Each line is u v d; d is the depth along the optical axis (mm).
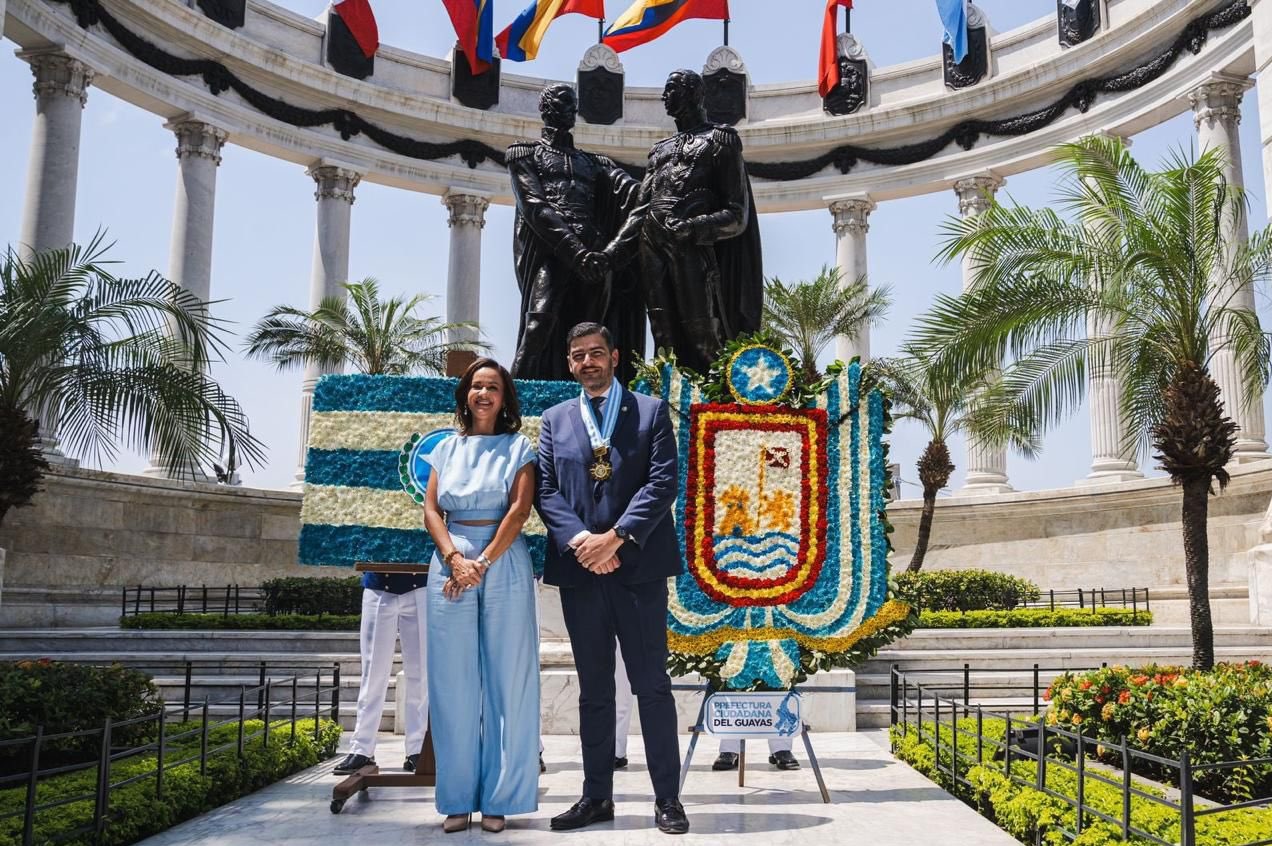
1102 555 23312
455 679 5477
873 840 5242
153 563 21625
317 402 6480
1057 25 27922
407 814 5973
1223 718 7098
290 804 6352
